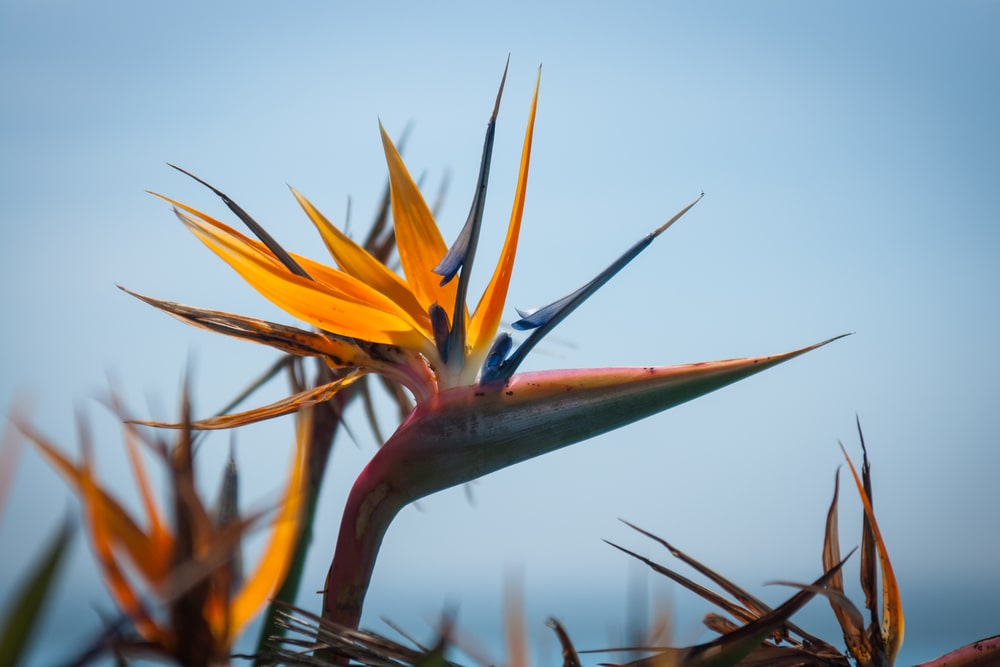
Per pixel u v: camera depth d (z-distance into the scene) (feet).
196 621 4.12
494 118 5.22
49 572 3.02
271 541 4.66
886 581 4.96
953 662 4.92
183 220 5.19
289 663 4.87
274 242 5.20
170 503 4.08
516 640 4.37
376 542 5.16
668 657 4.67
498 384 5.23
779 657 4.94
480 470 5.20
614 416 5.22
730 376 5.23
